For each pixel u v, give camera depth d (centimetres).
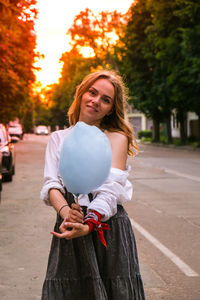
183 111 4150
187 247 661
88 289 251
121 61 4809
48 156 268
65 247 255
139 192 1236
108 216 242
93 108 261
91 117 262
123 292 252
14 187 1348
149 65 4156
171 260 595
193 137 4375
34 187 1347
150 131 6556
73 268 254
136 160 2373
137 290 260
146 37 4319
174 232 756
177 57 3375
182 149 3794
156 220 855
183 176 1638
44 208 981
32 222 833
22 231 757
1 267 561
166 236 727
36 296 467
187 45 3116
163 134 6119
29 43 1736
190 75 3206
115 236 257
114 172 249
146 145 4691
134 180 1516
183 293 479
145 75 4403
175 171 1814
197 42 3088
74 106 271
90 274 249
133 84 4438
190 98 3400
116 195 246
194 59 3061
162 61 3481
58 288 254
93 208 238
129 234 263
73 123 274
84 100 264
